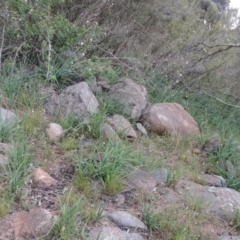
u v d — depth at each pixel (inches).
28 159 135.0
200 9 331.3
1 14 193.6
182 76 258.2
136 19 273.7
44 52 199.5
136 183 143.9
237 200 149.5
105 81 211.3
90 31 219.6
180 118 201.5
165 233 124.3
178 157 179.5
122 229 120.9
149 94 231.5
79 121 171.5
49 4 206.1
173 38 284.0
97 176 138.6
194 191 150.1
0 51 187.8
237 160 185.2
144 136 188.2
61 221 110.3
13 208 117.5
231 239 130.5
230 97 273.4
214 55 283.4
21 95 180.7
